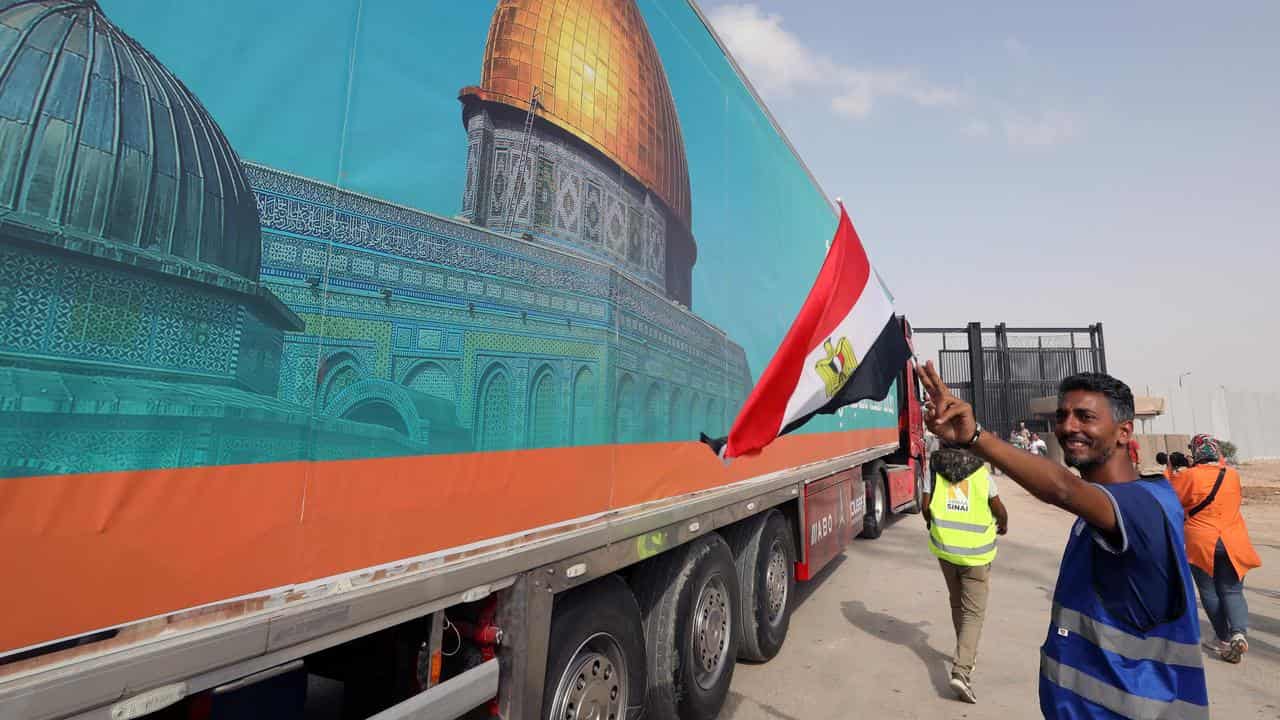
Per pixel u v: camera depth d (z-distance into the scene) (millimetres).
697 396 3785
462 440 2057
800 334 4047
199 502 1349
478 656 2311
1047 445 23719
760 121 5082
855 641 5684
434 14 2018
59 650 1134
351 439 1688
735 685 4715
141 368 1253
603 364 2824
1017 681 4891
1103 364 29062
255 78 1479
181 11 1352
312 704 2494
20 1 1127
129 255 1238
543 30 2529
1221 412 34094
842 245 4406
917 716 4297
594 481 2762
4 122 1094
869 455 9086
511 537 2264
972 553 4559
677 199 3594
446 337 2004
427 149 1958
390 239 1813
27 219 1105
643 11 3324
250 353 1450
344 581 1658
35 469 1111
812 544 5938
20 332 1093
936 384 1842
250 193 1456
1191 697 1757
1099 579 1910
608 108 2932
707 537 4137
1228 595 5473
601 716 2953
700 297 3852
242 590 1425
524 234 2367
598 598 2947
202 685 1342
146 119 1276
